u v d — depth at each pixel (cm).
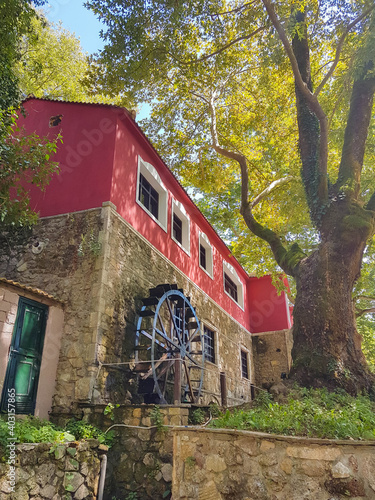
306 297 718
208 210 1856
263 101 1157
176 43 911
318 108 784
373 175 1161
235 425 408
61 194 786
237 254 1471
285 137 1178
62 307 674
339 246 730
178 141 1166
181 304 931
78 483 484
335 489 299
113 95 962
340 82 952
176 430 400
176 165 1164
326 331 665
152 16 818
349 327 680
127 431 583
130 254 786
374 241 1220
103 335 653
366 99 870
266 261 1392
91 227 726
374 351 2172
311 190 828
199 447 380
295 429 370
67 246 732
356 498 288
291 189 1162
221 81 1126
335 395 562
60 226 755
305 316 698
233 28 959
